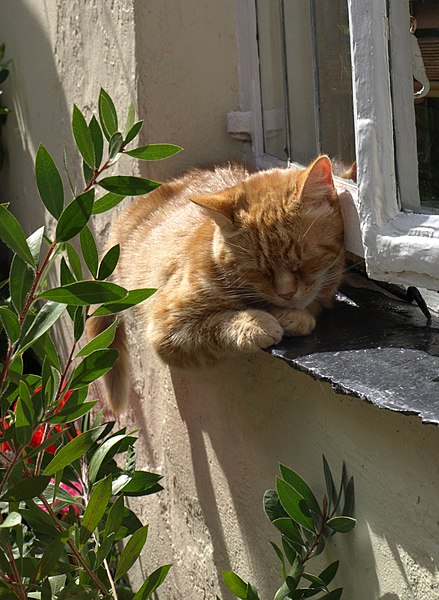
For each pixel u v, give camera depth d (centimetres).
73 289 98
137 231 146
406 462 101
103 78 155
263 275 126
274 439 122
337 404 109
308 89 131
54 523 106
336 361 108
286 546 111
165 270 134
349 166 123
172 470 150
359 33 109
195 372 137
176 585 153
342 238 126
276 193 128
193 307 127
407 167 110
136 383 158
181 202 141
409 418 100
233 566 134
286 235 125
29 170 204
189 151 146
